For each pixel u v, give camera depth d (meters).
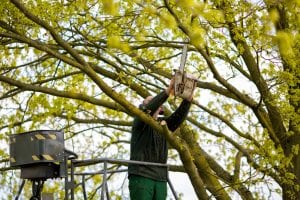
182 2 7.27
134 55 12.45
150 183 8.81
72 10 11.27
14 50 13.18
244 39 10.14
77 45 12.51
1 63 12.97
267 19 8.23
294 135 12.77
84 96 11.84
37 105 13.56
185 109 9.31
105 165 8.74
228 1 9.95
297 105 11.72
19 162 8.98
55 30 10.73
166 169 9.02
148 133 9.00
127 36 12.02
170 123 9.44
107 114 15.92
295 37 9.40
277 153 11.34
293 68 10.90
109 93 9.54
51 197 9.23
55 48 12.39
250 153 13.22
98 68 13.37
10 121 14.23
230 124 13.94
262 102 12.30
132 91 14.41
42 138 8.88
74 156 9.09
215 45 10.91
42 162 8.87
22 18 10.81
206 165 13.23
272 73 11.20
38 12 10.95
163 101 8.89
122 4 11.05
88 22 11.92
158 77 13.45
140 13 11.09
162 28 12.32
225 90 14.60
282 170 11.52
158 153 9.02
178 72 8.87
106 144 16.45
